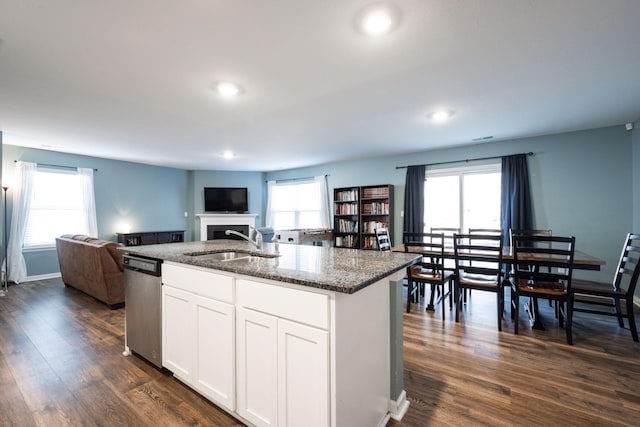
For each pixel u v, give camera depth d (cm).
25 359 230
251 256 236
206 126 367
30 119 339
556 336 273
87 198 548
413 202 517
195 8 157
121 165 606
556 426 157
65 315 331
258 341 148
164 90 261
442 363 224
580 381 198
